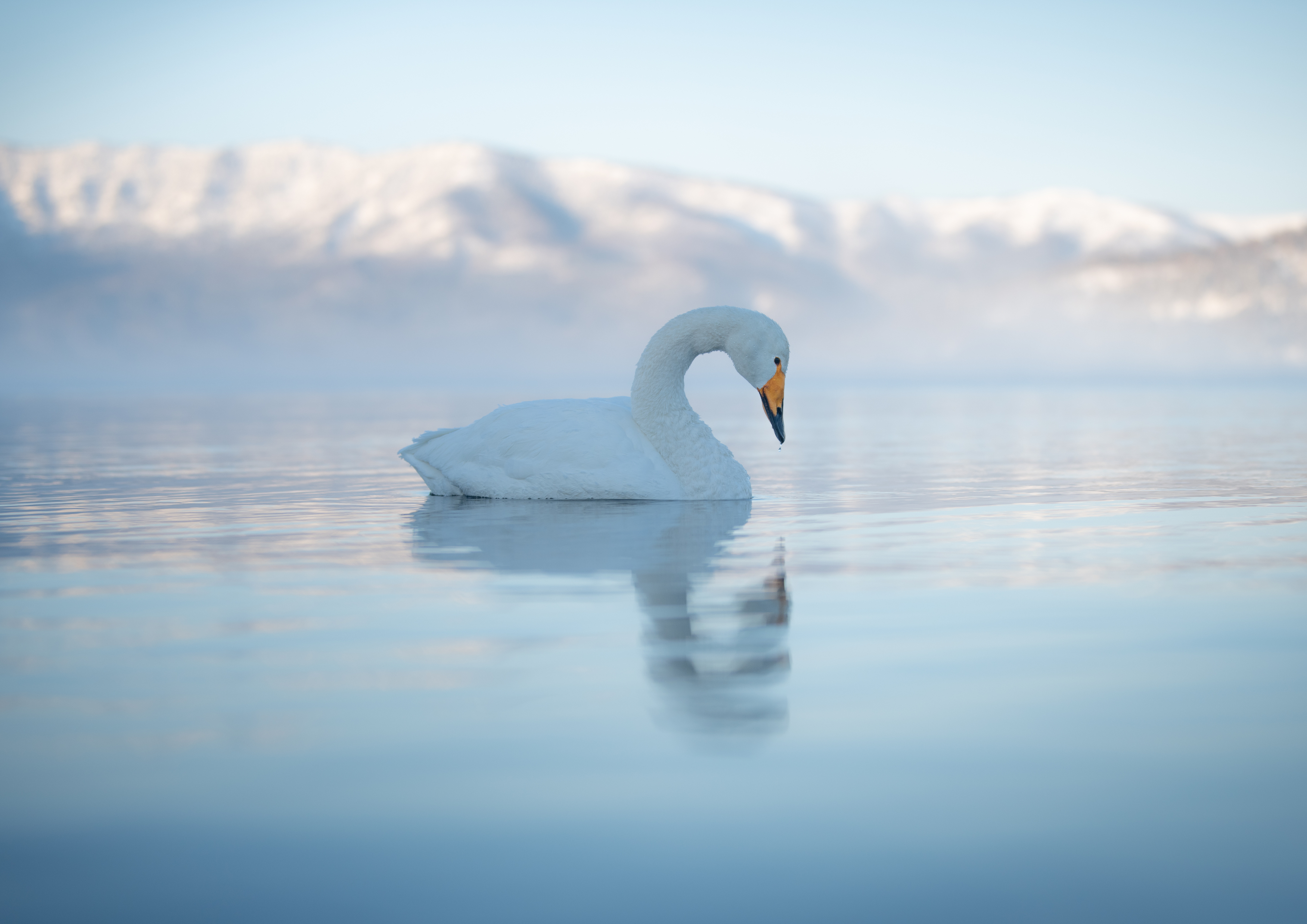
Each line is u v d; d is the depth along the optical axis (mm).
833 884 1959
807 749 2572
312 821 2217
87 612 4152
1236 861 2037
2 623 3963
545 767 2473
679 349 7816
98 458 12570
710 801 2285
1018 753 2543
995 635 3693
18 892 1953
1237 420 19547
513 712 2859
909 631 3736
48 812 2266
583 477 7730
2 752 2602
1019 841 2111
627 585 4617
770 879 1977
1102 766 2469
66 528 6691
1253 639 3629
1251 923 1842
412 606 4219
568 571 4957
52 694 3059
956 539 5965
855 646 3525
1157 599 4285
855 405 28625
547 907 1896
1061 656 3408
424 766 2482
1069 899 1913
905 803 2277
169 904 1912
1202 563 5141
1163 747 2586
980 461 11297
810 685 3090
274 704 2953
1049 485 8883
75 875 2012
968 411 24219
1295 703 2914
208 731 2740
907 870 2008
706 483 7785
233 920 1858
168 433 18109
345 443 15469
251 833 2168
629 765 2480
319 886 1970
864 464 11133
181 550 5762
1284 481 9023
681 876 1991
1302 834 2137
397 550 5645
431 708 2896
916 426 18328
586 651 3471
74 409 30297
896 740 2631
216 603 4309
